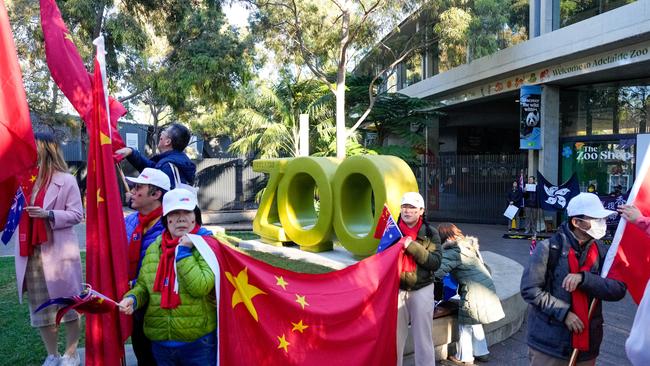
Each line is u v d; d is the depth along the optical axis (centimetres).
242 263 341
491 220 1938
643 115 1537
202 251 318
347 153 1777
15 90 309
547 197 1427
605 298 331
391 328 413
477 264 529
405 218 446
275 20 1794
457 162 2048
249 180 2411
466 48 1847
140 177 363
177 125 484
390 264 420
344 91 1731
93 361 318
